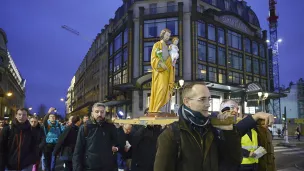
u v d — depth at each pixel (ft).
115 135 15.67
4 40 212.84
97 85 179.52
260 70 144.25
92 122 15.14
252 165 12.36
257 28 155.12
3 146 17.19
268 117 7.96
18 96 324.19
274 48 178.70
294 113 179.73
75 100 323.16
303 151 60.13
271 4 186.80
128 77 113.29
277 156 51.60
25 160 17.54
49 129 27.78
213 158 6.98
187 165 6.91
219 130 7.14
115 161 17.58
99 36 183.52
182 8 110.22
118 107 128.26
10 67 250.57
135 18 116.47
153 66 21.53
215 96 114.73
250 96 119.55
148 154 16.55
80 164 14.46
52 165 27.71
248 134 12.42
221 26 123.34
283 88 195.52
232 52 128.88
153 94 21.72
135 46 114.83
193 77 106.42
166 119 16.57
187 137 7.06
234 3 145.59
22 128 17.69
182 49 107.76
